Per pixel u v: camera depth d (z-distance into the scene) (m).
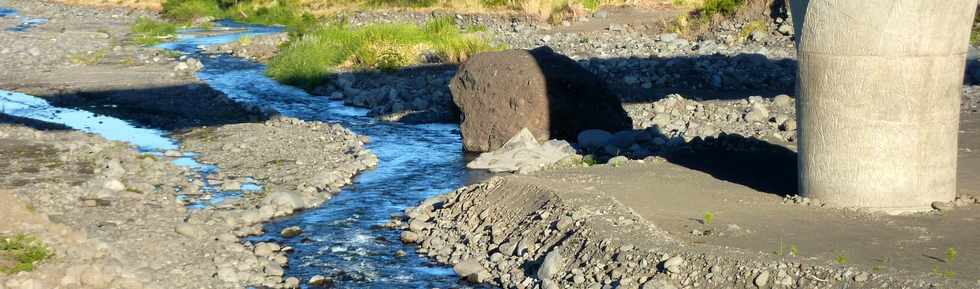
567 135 18.06
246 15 49.59
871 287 9.01
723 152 15.78
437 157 18.03
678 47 30.70
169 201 14.49
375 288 10.97
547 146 17.20
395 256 12.11
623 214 11.50
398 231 13.22
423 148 18.88
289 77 27.69
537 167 16.38
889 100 11.51
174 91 25.66
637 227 11.04
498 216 12.66
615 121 18.30
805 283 9.34
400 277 11.33
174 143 19.42
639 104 22.08
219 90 26.17
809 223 11.28
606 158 16.61
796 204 12.18
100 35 40.12
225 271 11.10
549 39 33.75
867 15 11.30
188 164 17.34
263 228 13.38
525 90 17.91
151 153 18.28
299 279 11.29
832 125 11.80
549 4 41.22
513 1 44.22
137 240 12.21
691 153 15.82
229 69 30.64
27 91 25.88
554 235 11.35
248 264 11.51
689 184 13.52
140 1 58.81
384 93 24.64
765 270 9.55
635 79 25.16
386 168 17.16
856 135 11.67
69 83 27.03
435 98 23.78
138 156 17.62
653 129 18.22
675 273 9.91
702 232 11.03
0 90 26.08
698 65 26.52
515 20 40.56
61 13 54.56
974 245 10.24
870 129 11.61
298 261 11.94
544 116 17.86
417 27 33.38
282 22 47.47
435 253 12.13
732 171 14.33
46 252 11.23
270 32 43.06
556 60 18.25
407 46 29.66
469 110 18.50
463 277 11.23
